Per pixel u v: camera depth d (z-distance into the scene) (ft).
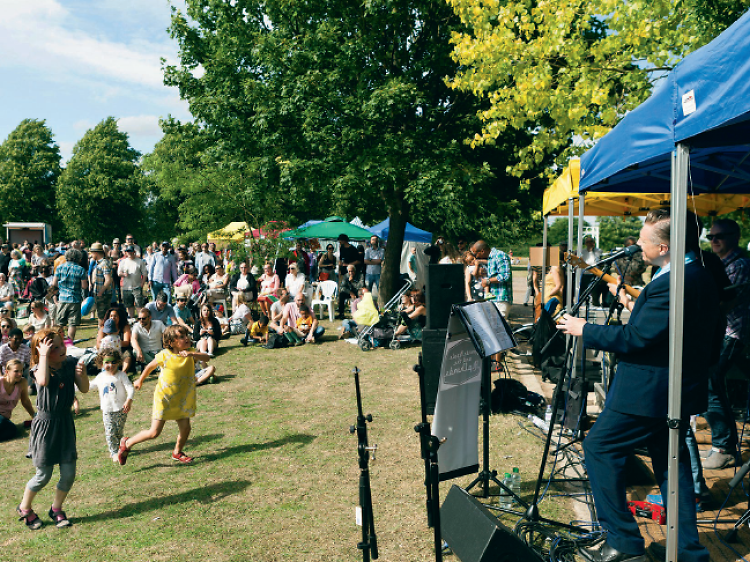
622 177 17.99
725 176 19.38
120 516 15.31
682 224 9.34
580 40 30.53
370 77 44.09
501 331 13.37
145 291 68.23
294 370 31.78
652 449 10.77
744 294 15.17
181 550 13.24
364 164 40.60
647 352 10.18
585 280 26.30
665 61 29.35
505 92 32.78
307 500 15.62
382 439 20.08
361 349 36.81
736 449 15.74
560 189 23.12
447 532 10.62
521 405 22.12
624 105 30.42
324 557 12.53
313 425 22.09
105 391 19.75
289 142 44.09
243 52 47.24
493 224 88.28
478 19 32.81
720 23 27.61
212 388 28.68
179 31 51.47
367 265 52.90
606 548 10.80
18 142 184.14
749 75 7.66
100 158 174.60
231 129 46.93
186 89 51.49
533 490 15.15
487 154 48.34
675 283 9.39
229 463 18.75
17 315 43.98
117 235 177.06
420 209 76.13
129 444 19.04
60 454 14.97
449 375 12.96
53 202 186.80
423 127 44.78
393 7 42.24
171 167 88.07
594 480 10.77
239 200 62.34
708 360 10.09
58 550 13.60
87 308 45.75
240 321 42.86
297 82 41.96
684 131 9.17
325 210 77.56
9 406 23.47
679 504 10.32
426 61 43.47
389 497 15.47
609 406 10.69
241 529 14.14
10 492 17.47
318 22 46.55
